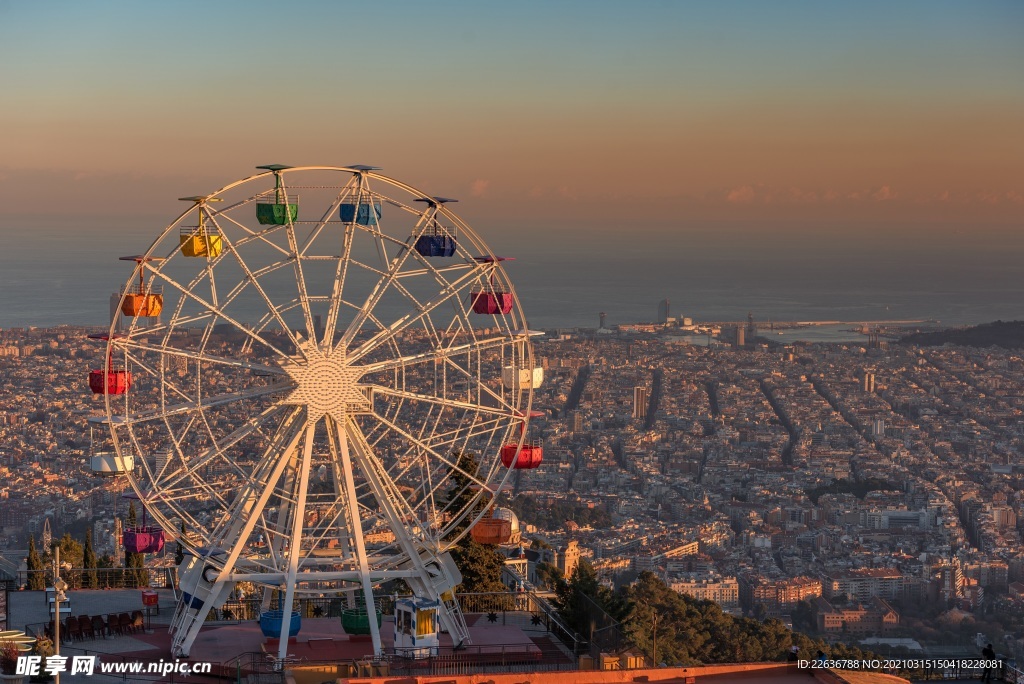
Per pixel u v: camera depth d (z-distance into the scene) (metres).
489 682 53.38
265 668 71.50
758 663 56.16
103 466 75.31
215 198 75.50
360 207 78.06
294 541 75.69
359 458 78.19
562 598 95.00
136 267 75.12
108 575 97.00
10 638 73.56
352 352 78.19
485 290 82.81
